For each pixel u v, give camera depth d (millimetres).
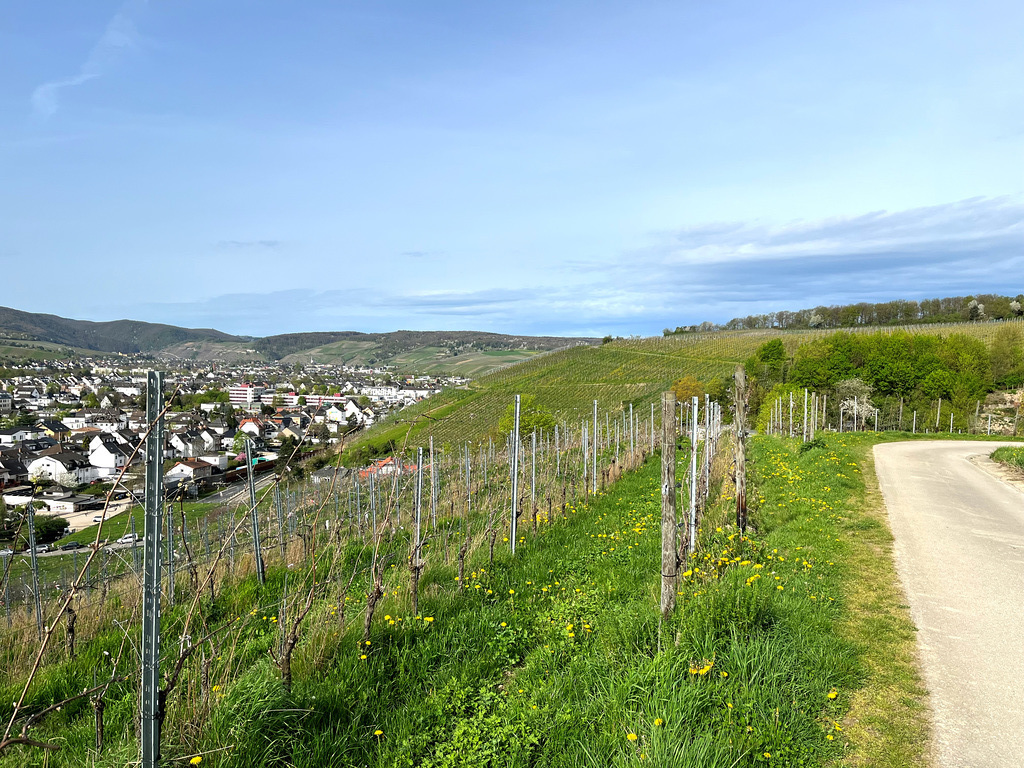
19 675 6152
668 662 4688
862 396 57969
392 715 4566
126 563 7754
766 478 15055
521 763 3885
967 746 4008
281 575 8977
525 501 12047
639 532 10273
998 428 55250
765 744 3852
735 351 91500
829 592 6902
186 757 3570
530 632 6180
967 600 6781
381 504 13531
